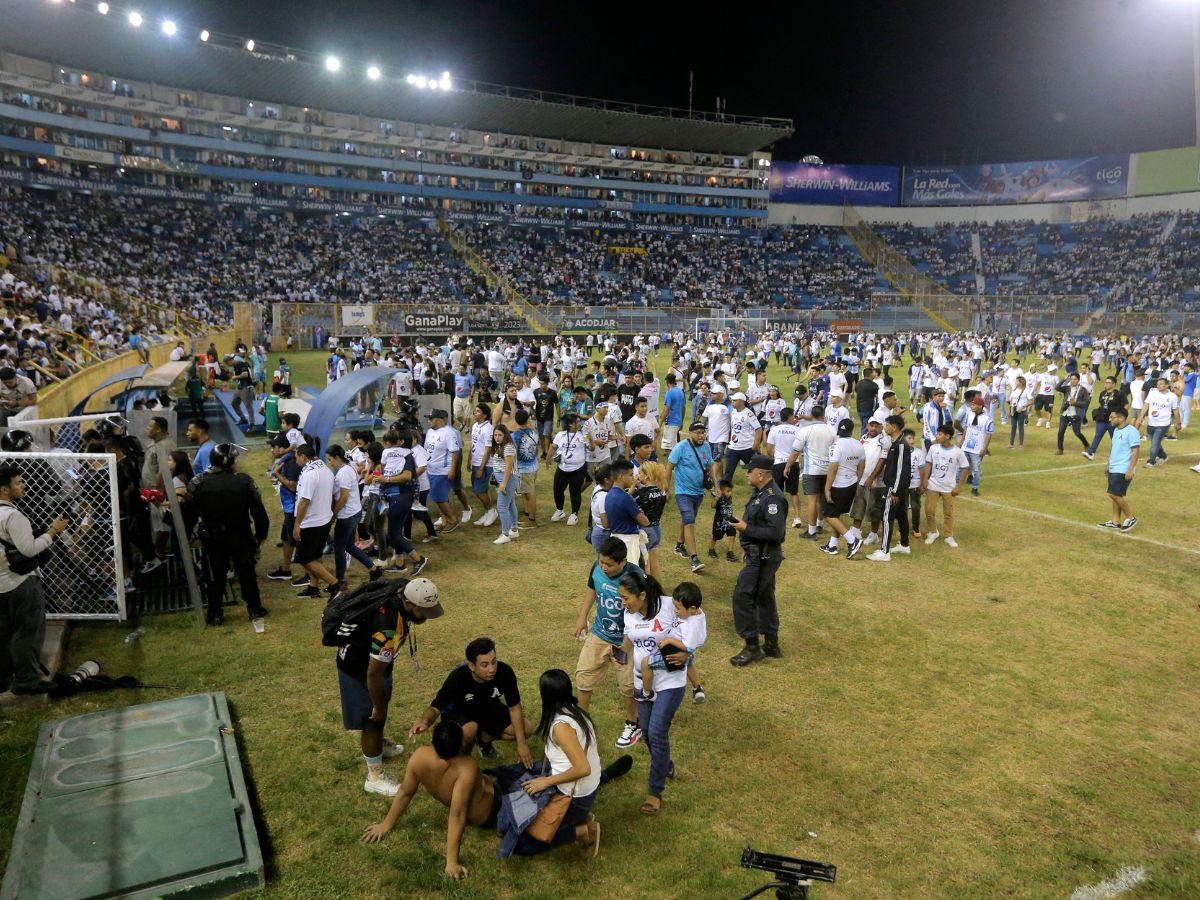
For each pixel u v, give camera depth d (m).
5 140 49.03
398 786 5.43
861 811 5.32
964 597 9.23
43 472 8.13
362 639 5.26
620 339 52.69
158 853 4.62
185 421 20.11
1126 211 73.25
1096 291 66.75
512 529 11.40
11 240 40.09
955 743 6.14
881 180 81.19
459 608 8.71
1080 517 12.78
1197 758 5.98
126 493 9.17
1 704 6.38
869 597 9.20
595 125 69.38
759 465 7.34
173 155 57.06
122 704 6.49
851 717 6.52
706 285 69.44
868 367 17.97
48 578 8.10
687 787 5.57
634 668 5.53
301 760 5.80
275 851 4.85
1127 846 5.00
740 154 78.88
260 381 28.25
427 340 46.50
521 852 4.78
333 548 9.34
